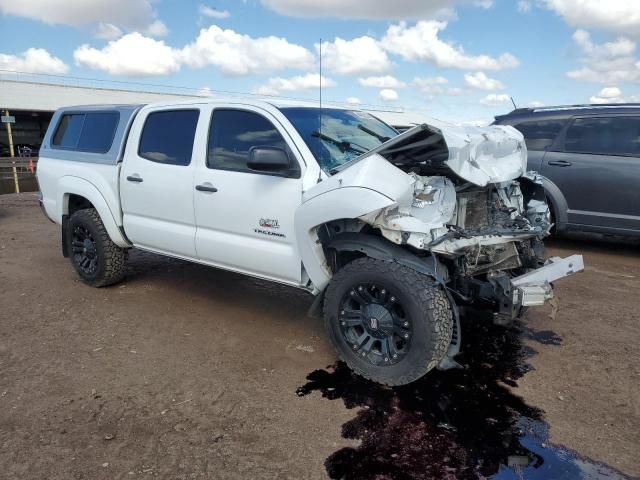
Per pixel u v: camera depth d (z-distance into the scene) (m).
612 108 7.03
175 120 4.80
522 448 2.96
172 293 5.59
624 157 6.81
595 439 3.04
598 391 3.57
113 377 3.75
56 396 3.48
